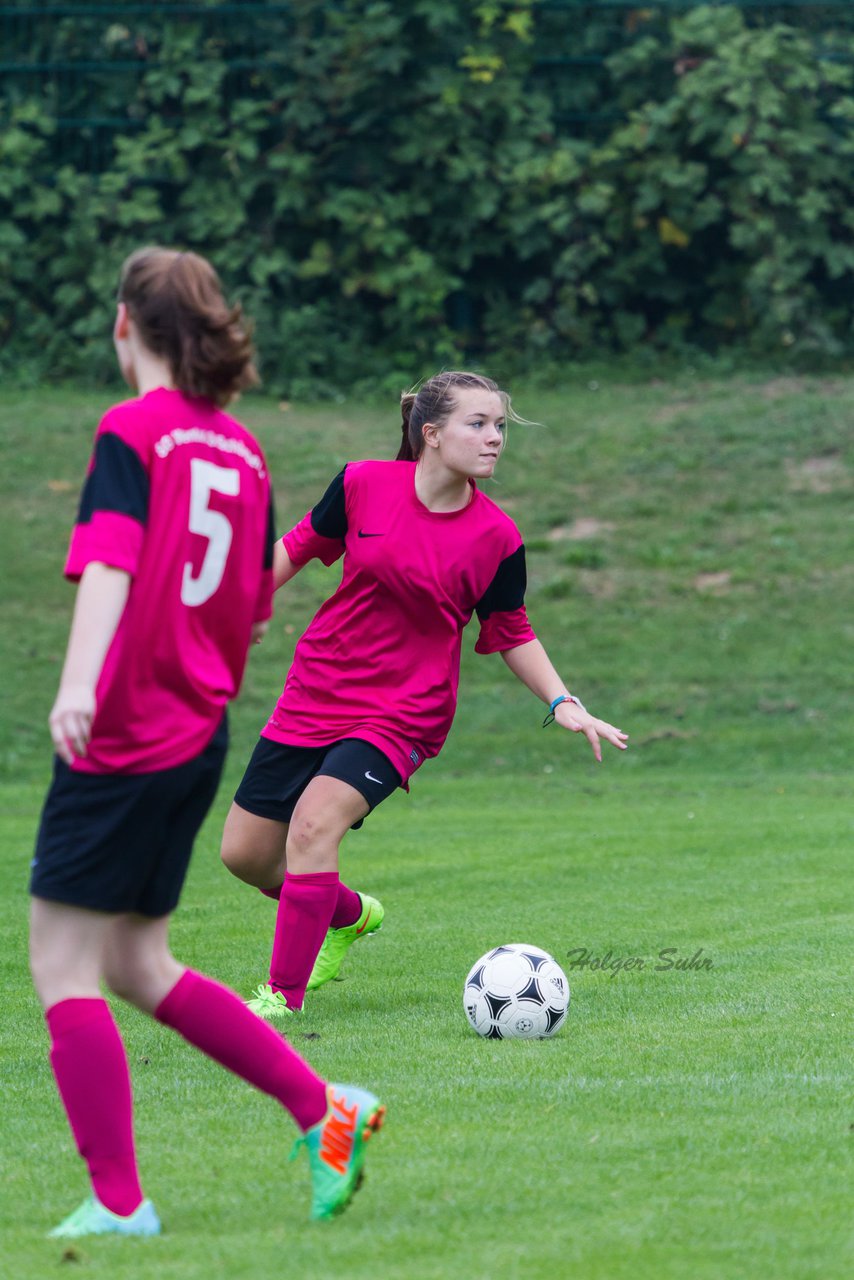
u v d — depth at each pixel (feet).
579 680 179.93
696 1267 31.89
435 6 255.91
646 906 86.63
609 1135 42.60
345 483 62.03
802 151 250.98
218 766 36.35
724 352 261.03
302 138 262.88
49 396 252.62
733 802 138.41
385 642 61.41
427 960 72.43
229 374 35.94
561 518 214.48
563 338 264.31
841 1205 36.14
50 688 177.47
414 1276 31.27
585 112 267.18
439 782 153.69
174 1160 40.86
